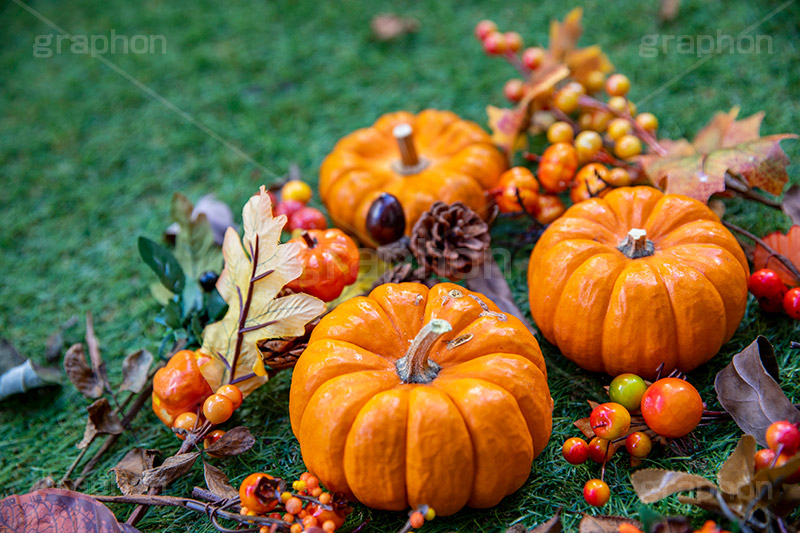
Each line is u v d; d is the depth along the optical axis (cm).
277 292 41
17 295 52
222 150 59
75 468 44
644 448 40
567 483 41
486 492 38
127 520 40
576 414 43
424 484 38
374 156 52
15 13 72
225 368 43
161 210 56
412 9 67
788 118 53
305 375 40
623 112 51
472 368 39
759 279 43
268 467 43
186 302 45
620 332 41
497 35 55
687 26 60
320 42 66
